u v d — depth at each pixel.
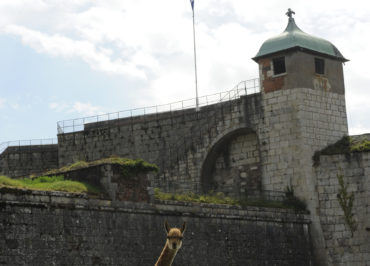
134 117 59.53
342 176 48.72
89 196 36.22
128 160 38.94
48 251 33.91
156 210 39.22
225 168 53.28
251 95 51.97
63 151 61.78
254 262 44.12
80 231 35.47
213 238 42.00
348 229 48.00
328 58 52.62
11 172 63.16
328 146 50.78
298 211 48.09
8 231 32.50
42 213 34.00
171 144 57.16
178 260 39.59
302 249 47.69
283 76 50.81
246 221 44.31
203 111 55.78
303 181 49.25
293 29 52.28
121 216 37.56
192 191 50.81
